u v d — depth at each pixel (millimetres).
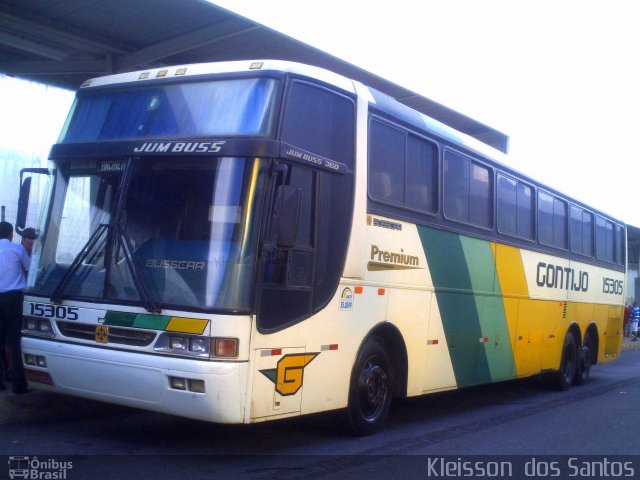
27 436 7730
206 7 10297
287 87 7082
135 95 7703
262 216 6648
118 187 7234
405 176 8992
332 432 8625
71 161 7703
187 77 7453
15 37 11320
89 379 7016
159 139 7172
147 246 6918
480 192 10906
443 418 10539
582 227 15320
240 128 6914
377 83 13297
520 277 12086
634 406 12531
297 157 7055
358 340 7996
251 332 6512
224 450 7582
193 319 6473
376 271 8289
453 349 10000
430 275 9414
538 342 12875
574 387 15141
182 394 6457
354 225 7906
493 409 11695
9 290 8539
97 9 10477
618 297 17844
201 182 6855
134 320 6758
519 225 12195
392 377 8859
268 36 11227
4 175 11961
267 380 6688
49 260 7609
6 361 9445
